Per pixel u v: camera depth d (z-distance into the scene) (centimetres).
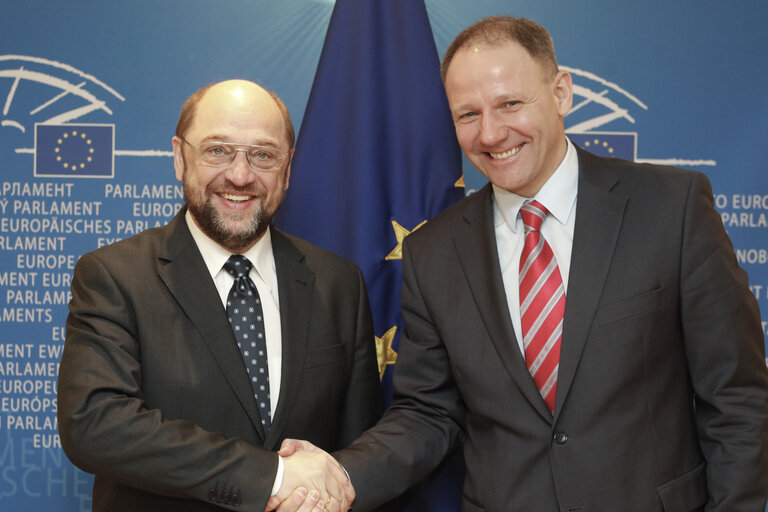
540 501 140
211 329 153
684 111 216
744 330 138
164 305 154
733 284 139
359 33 205
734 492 132
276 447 153
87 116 215
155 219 216
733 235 215
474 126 149
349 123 205
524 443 143
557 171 153
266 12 217
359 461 157
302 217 205
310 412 159
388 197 205
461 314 155
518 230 157
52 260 215
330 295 172
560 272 149
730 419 136
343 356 169
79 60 215
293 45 217
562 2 216
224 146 156
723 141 216
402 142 204
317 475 144
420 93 205
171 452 137
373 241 201
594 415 137
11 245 215
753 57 215
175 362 149
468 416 159
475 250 159
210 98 161
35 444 213
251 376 155
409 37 206
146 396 148
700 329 140
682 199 143
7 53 215
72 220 215
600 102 217
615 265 142
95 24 215
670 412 140
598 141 217
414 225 203
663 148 216
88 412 139
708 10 216
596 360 138
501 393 146
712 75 216
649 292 139
